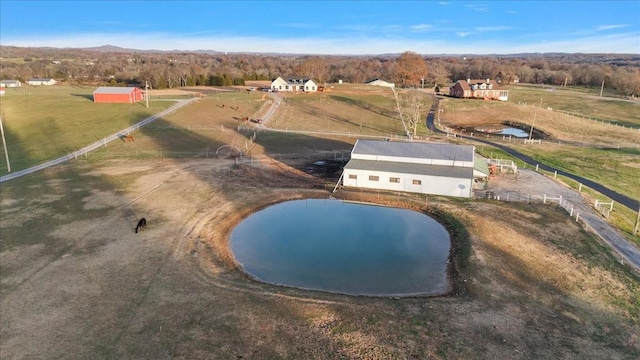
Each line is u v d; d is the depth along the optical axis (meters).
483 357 20.52
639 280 28.42
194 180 46.94
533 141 72.31
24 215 36.31
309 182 48.94
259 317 23.17
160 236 33.06
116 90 98.81
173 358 19.91
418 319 23.41
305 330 22.16
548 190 45.84
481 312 24.30
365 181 46.97
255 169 52.59
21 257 29.16
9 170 49.38
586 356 20.91
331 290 27.47
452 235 36.00
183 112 87.75
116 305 23.98
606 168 56.06
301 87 125.56
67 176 47.66
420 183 45.19
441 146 50.47
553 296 26.30
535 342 21.78
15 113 84.94
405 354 20.55
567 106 110.81
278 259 31.75
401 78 151.00
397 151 49.47
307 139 69.38
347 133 75.25
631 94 127.88
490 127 90.50
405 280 28.91
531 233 34.91
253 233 36.22
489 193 44.72
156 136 68.44
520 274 28.78
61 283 26.08
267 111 91.62
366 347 20.98
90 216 36.44
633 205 43.62
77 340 21.05
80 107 91.06
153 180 46.56
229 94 116.12
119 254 30.00
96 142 64.62
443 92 136.12
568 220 37.59
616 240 34.19
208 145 63.66
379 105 104.75
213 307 24.03
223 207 40.16
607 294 26.67
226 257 31.36
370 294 26.95
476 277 28.20
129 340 21.09
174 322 22.58
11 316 22.80
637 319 24.30
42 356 19.92
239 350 20.55
